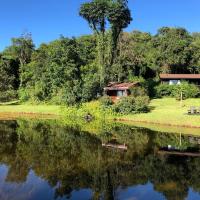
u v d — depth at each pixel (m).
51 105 69.06
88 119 53.06
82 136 35.25
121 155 25.50
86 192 16.64
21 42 104.38
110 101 56.22
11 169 20.53
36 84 76.50
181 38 99.62
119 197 16.17
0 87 79.62
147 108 52.97
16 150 26.92
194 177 19.47
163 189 17.39
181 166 22.06
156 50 98.94
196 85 73.56
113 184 18.12
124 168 21.44
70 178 18.97
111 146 29.38
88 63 77.88
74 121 50.22
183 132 37.31
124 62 87.75
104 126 43.59
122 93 66.69
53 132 38.16
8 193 16.12
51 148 28.12
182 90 66.94
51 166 21.53
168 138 33.47
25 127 42.62
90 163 22.64
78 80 65.12
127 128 41.38
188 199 15.92
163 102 62.62
